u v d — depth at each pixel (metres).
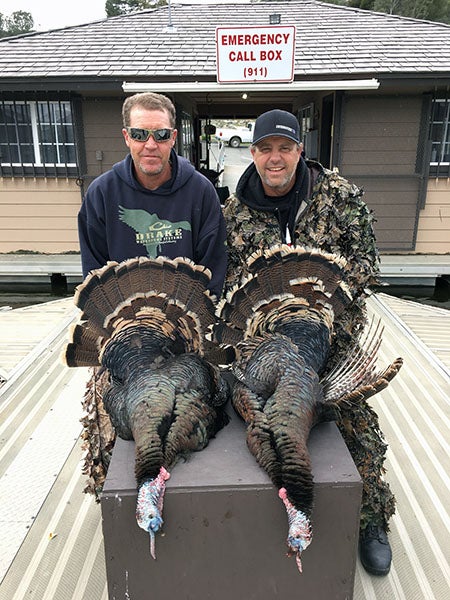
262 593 1.87
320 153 9.31
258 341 2.25
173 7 11.82
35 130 8.08
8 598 2.45
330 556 1.83
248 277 2.36
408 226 8.27
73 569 2.60
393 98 7.72
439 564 2.61
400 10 34.22
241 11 11.42
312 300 2.37
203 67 7.43
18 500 3.04
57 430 3.71
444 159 8.09
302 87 7.03
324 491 1.76
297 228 2.65
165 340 2.19
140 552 1.80
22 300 8.13
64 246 8.63
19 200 8.42
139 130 2.42
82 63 7.71
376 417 2.69
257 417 1.90
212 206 2.68
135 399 1.91
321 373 2.47
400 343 5.09
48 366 4.66
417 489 3.10
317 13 11.06
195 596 1.87
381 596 2.44
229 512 1.76
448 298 8.02
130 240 2.66
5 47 8.69
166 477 1.74
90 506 3.01
